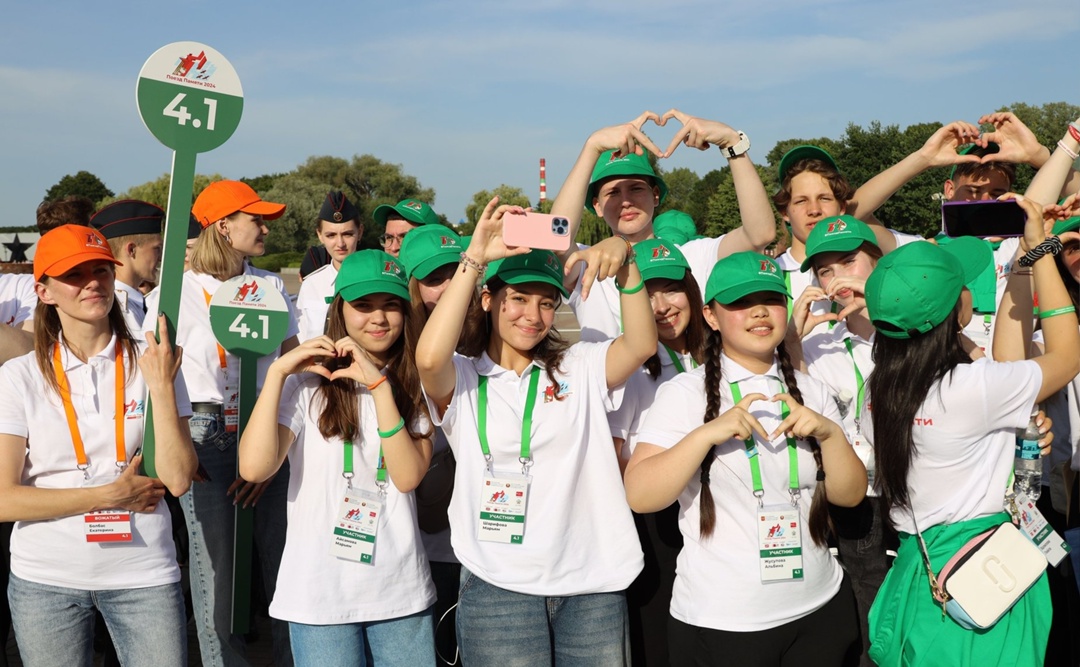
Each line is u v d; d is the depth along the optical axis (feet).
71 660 11.84
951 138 15.11
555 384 11.44
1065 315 10.80
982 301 16.02
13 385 11.63
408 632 11.83
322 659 11.41
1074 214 12.76
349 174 251.60
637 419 12.84
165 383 11.91
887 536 13.06
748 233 14.80
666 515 12.56
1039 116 224.74
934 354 10.50
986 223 14.82
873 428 11.05
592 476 11.42
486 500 11.09
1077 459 13.05
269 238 200.13
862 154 154.81
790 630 10.61
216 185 16.80
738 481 10.72
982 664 10.31
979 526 10.54
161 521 12.30
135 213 18.29
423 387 11.41
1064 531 13.87
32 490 11.39
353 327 12.17
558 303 11.50
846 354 13.42
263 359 16.35
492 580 10.93
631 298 11.23
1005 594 10.17
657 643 12.61
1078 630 13.65
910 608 10.75
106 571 11.82
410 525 12.00
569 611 11.11
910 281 10.27
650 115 13.35
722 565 10.69
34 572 11.68
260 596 18.35
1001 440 10.61
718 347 11.44
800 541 10.62
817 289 12.61
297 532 11.78
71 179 224.94
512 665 10.88
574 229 13.21
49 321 11.92
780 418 10.99
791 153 15.11
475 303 12.05
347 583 11.53
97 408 12.00
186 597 19.57
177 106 12.73
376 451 11.92
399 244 22.36
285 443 11.75
